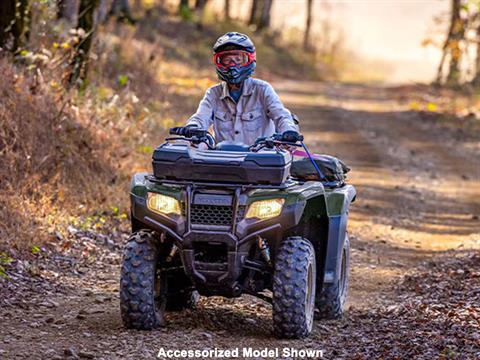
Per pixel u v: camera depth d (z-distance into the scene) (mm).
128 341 8227
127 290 8492
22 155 14055
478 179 23812
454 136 32969
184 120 24969
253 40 70125
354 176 22922
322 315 9727
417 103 44531
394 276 12703
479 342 8125
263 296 8852
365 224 17000
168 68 39688
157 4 65875
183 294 9641
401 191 21234
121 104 19922
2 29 17000
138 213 8570
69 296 10219
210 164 8367
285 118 9203
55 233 12492
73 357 7680
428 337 8492
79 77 17969
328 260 9125
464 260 13109
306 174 9398
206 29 63219
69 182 14773
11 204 12492
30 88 15375
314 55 82438
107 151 16156
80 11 19578
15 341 8141
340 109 41531
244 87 9391
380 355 7945
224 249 8492
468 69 50594
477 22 50312
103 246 12820
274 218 8320
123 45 27688
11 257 11195
